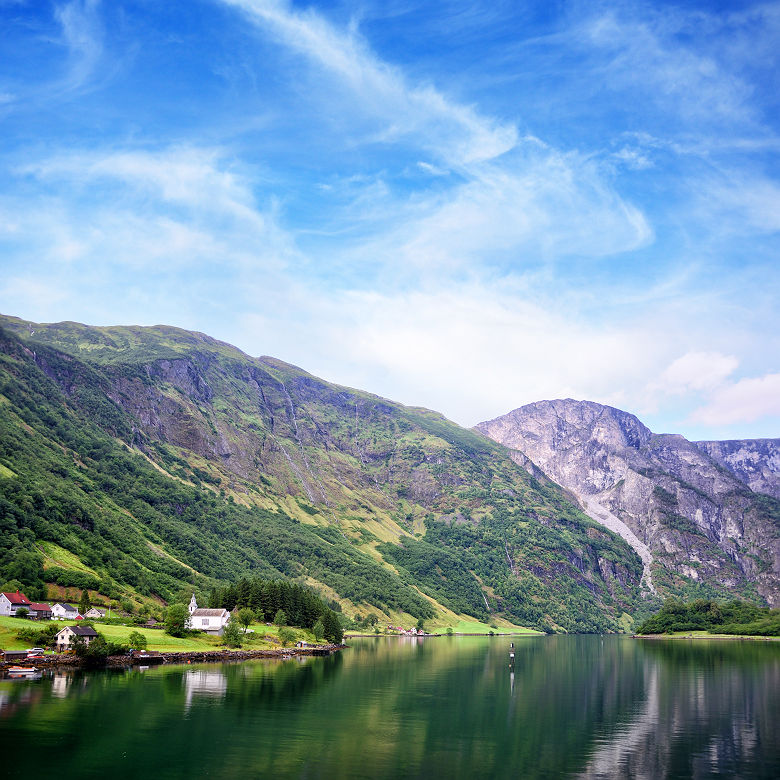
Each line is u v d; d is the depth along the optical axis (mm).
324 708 113750
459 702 126812
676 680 169250
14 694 110688
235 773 72625
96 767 72812
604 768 80688
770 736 99688
